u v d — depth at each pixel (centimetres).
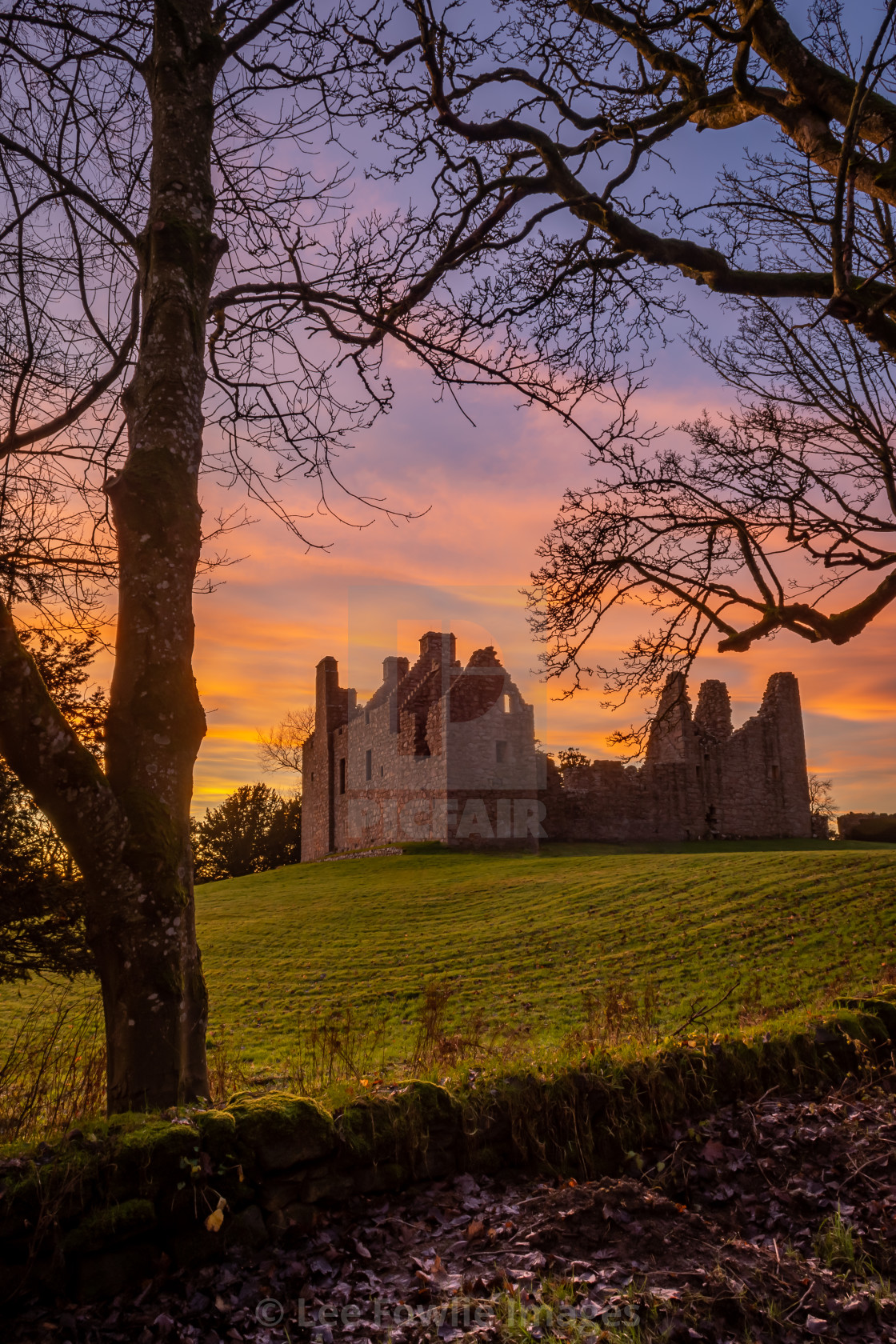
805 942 1555
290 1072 767
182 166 547
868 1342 297
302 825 5388
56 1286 320
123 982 439
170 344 524
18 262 561
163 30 554
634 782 4391
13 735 425
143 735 470
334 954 1898
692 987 1362
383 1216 387
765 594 723
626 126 644
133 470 500
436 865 3106
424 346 668
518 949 1780
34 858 782
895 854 2367
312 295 632
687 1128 453
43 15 569
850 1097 501
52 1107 475
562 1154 432
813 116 632
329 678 4803
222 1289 333
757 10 581
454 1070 493
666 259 654
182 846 470
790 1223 379
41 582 634
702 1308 315
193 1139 357
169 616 489
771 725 4784
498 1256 354
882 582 708
